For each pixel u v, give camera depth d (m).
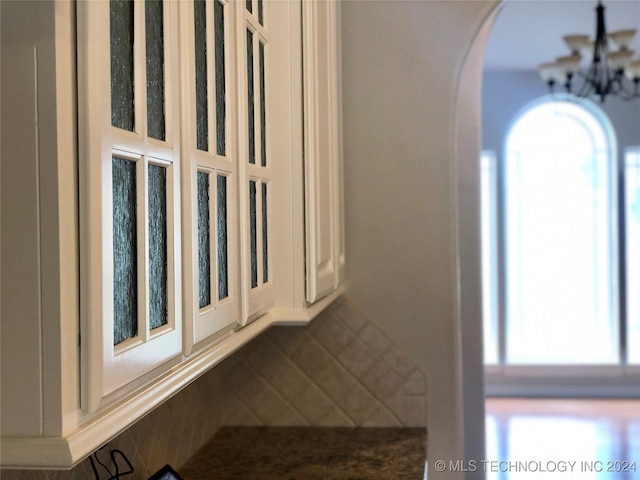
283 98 1.67
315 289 1.69
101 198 0.71
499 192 7.14
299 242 1.66
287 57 1.67
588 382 7.11
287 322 1.66
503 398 7.07
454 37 2.36
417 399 2.35
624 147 6.99
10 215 0.67
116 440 1.53
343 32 2.39
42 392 0.67
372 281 2.38
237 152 1.30
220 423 2.34
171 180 0.93
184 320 0.98
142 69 0.83
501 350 7.20
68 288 0.68
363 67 2.38
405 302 2.37
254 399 2.38
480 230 2.83
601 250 7.17
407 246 2.37
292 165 1.67
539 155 7.21
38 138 0.66
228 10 1.25
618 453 5.23
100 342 0.71
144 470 1.69
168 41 0.92
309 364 2.37
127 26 0.80
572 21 5.18
